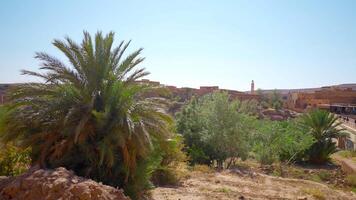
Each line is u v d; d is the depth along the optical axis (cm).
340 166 2456
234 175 1600
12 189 657
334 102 8312
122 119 864
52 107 881
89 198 621
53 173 686
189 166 1778
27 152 992
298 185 1438
